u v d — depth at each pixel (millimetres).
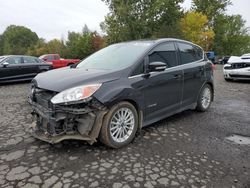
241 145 4215
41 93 3787
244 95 8484
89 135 3641
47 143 4012
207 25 48906
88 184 2992
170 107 4945
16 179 3064
